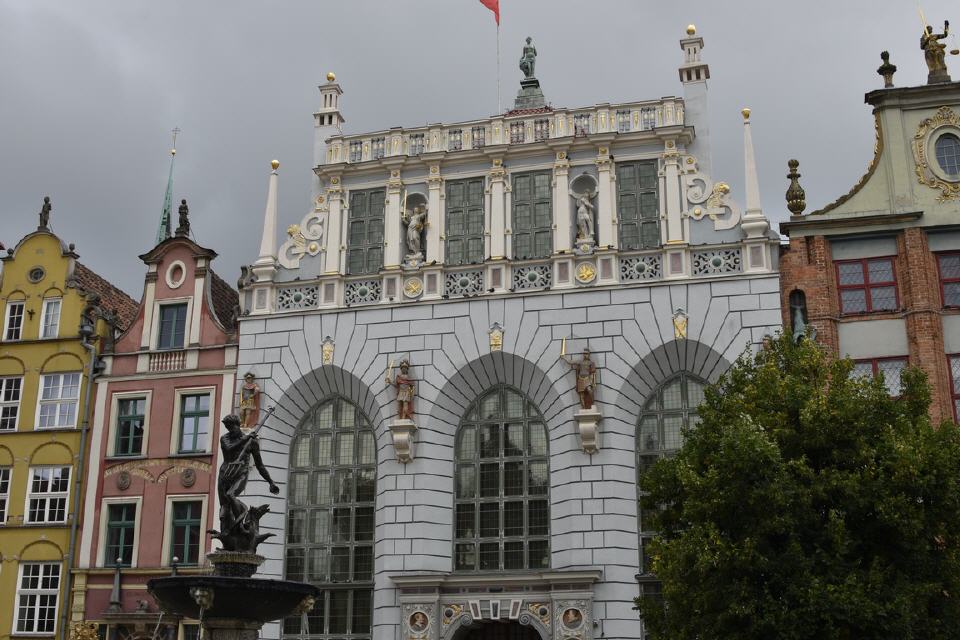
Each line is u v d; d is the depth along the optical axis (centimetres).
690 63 4294
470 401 4112
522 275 4116
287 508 4175
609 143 4209
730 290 3888
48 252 4662
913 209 3841
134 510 4244
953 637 2609
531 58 4822
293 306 4312
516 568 3903
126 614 4022
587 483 3828
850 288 3856
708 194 4056
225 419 2573
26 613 4200
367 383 4138
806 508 2602
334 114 4600
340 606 4009
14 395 4522
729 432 2670
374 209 4425
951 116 3909
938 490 2598
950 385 3678
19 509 4331
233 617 2380
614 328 3953
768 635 2553
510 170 4300
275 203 4462
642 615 2972
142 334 4462
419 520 3938
